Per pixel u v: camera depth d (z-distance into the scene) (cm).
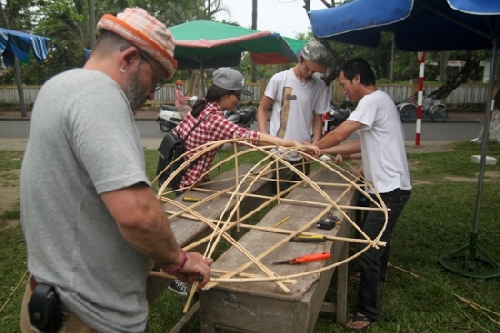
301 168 359
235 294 159
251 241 204
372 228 266
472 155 775
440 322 284
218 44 479
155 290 184
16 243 412
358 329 274
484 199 532
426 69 2636
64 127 117
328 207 242
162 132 1214
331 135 270
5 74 2255
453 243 404
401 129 273
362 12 260
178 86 1214
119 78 130
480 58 1351
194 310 271
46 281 123
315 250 193
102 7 2147
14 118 1573
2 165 753
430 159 772
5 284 334
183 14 2100
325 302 295
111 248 126
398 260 372
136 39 128
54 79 125
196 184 301
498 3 204
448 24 386
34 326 127
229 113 934
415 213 486
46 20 2058
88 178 121
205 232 230
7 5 1719
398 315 291
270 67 2955
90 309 125
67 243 123
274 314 155
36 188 122
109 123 115
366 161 276
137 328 134
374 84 272
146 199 115
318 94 362
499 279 336
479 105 1852
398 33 396
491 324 280
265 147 263
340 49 1928
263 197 274
